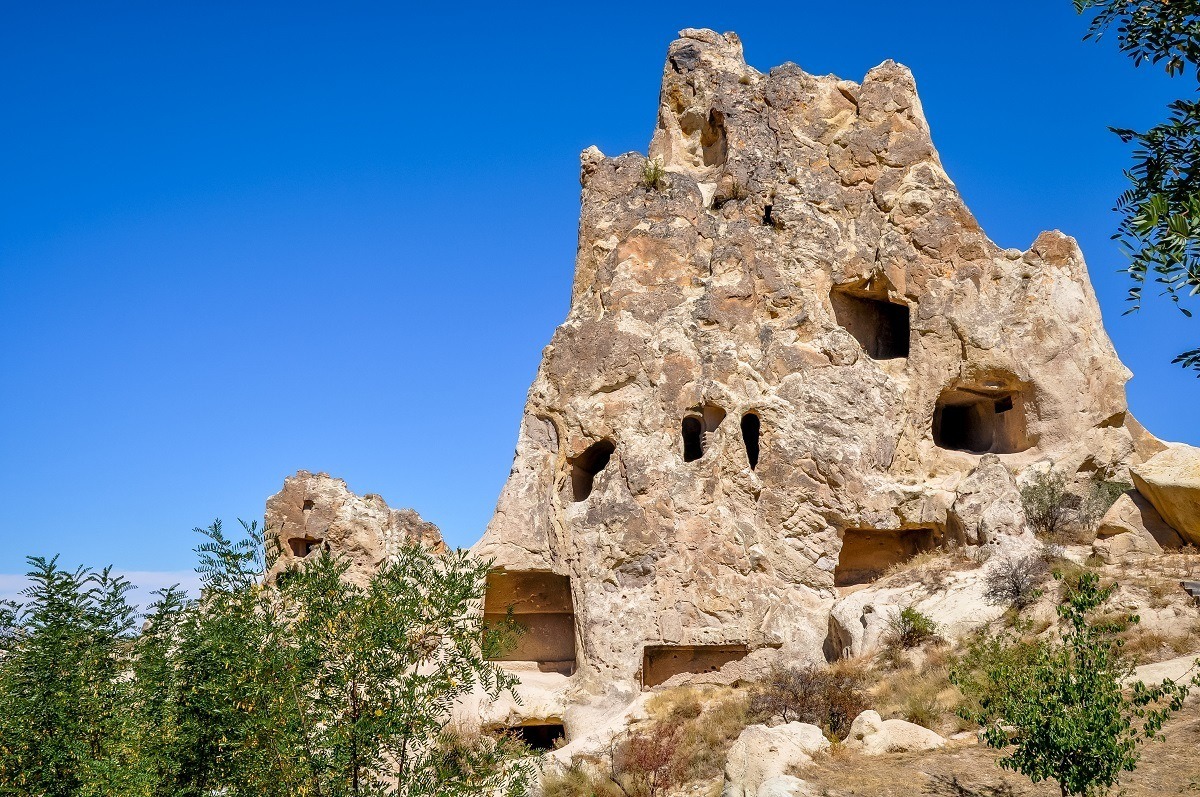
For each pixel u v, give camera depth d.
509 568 37.47
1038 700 18.38
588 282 41.56
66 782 18.64
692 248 40.38
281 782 16.06
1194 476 32.53
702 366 38.12
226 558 17.23
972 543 34.84
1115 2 13.15
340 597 17.39
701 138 44.47
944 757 22.56
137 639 19.56
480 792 17.77
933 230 40.12
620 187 42.44
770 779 21.58
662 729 30.16
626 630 35.91
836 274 40.31
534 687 36.47
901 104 42.03
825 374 38.41
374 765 16.69
